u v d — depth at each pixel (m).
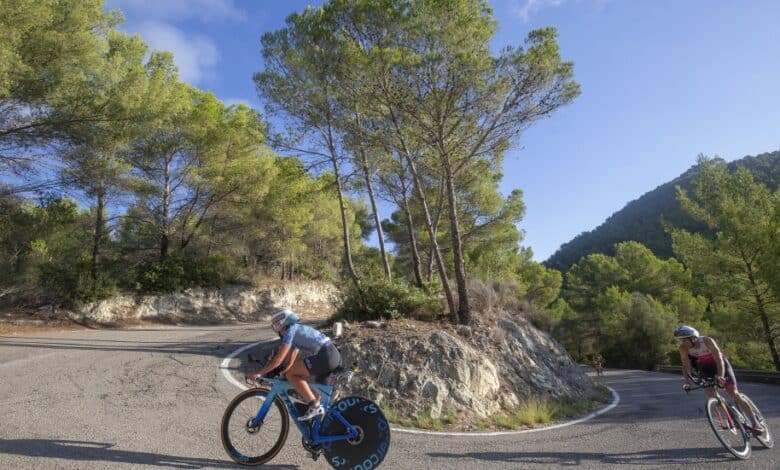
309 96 14.83
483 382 9.30
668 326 38.34
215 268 25.61
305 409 4.67
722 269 24.69
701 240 25.25
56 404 6.20
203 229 25.36
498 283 16.00
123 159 18.53
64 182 14.57
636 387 17.56
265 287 27.58
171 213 22.36
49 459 4.30
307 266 33.88
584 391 12.85
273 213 25.62
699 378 6.32
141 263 22.80
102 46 14.42
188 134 20.34
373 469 4.51
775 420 8.73
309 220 29.03
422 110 12.41
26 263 15.27
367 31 12.55
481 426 7.74
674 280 40.03
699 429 7.71
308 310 28.86
